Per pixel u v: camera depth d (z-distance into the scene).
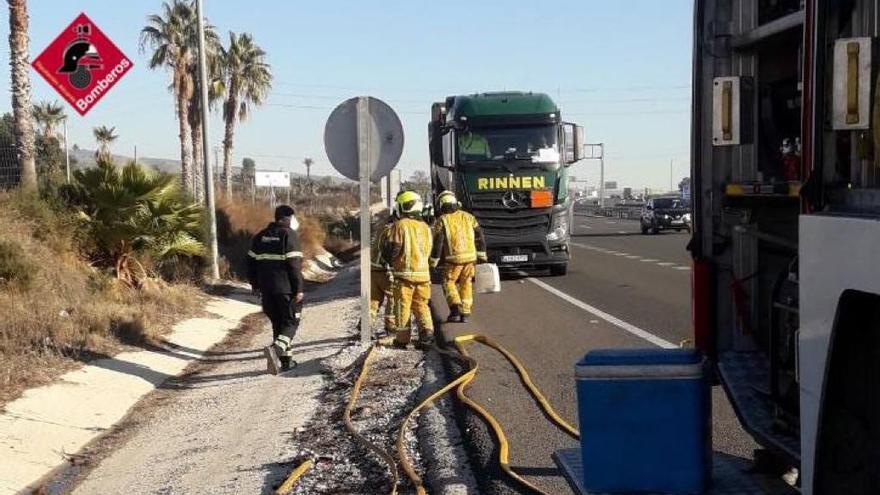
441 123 22.00
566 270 22.45
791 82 5.22
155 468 7.82
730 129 5.21
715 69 5.40
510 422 7.93
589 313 14.91
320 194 77.56
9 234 13.86
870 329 3.62
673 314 14.55
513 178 20.89
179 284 18.05
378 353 11.57
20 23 17.91
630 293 17.77
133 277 16.42
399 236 11.62
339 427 8.34
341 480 6.86
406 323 11.71
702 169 5.47
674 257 28.14
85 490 7.38
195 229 18.28
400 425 8.10
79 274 14.87
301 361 11.95
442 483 6.43
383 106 12.02
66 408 9.56
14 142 17.94
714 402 8.20
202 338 14.49
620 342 11.95
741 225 5.43
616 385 4.97
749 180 5.38
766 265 5.47
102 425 9.42
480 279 14.35
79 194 16.58
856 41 3.55
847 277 3.48
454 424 7.86
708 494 4.88
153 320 14.59
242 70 53.88
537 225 21.03
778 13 5.03
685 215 45.38
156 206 16.70
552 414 8.04
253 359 12.74
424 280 11.74
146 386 11.14
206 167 20.83
